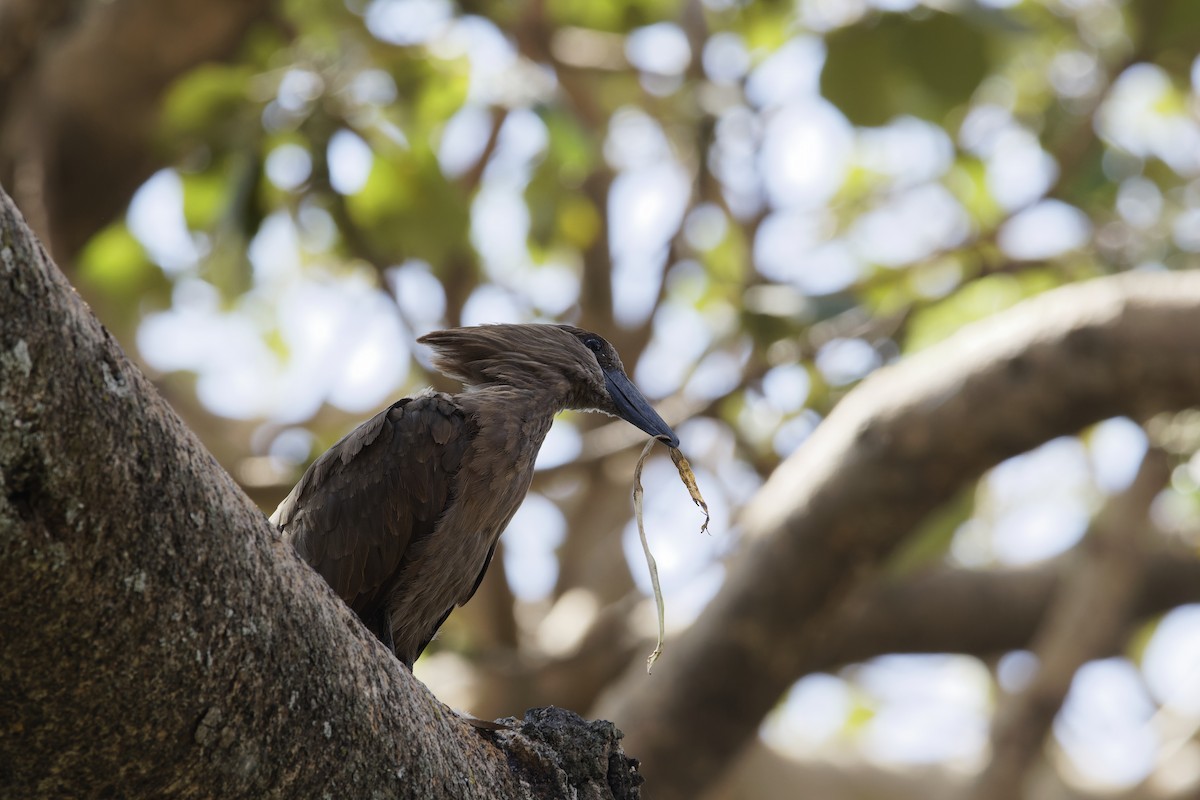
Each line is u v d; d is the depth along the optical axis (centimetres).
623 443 1354
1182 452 1423
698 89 1453
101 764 383
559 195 1455
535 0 1473
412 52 1220
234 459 1427
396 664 473
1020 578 1545
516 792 529
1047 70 1489
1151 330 1053
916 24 1062
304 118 1113
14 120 1224
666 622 1295
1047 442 1098
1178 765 1747
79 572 345
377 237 1138
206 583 376
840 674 2055
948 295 1404
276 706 405
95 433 340
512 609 1427
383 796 450
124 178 1267
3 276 318
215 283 1309
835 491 1112
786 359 1351
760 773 1805
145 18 1202
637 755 1128
